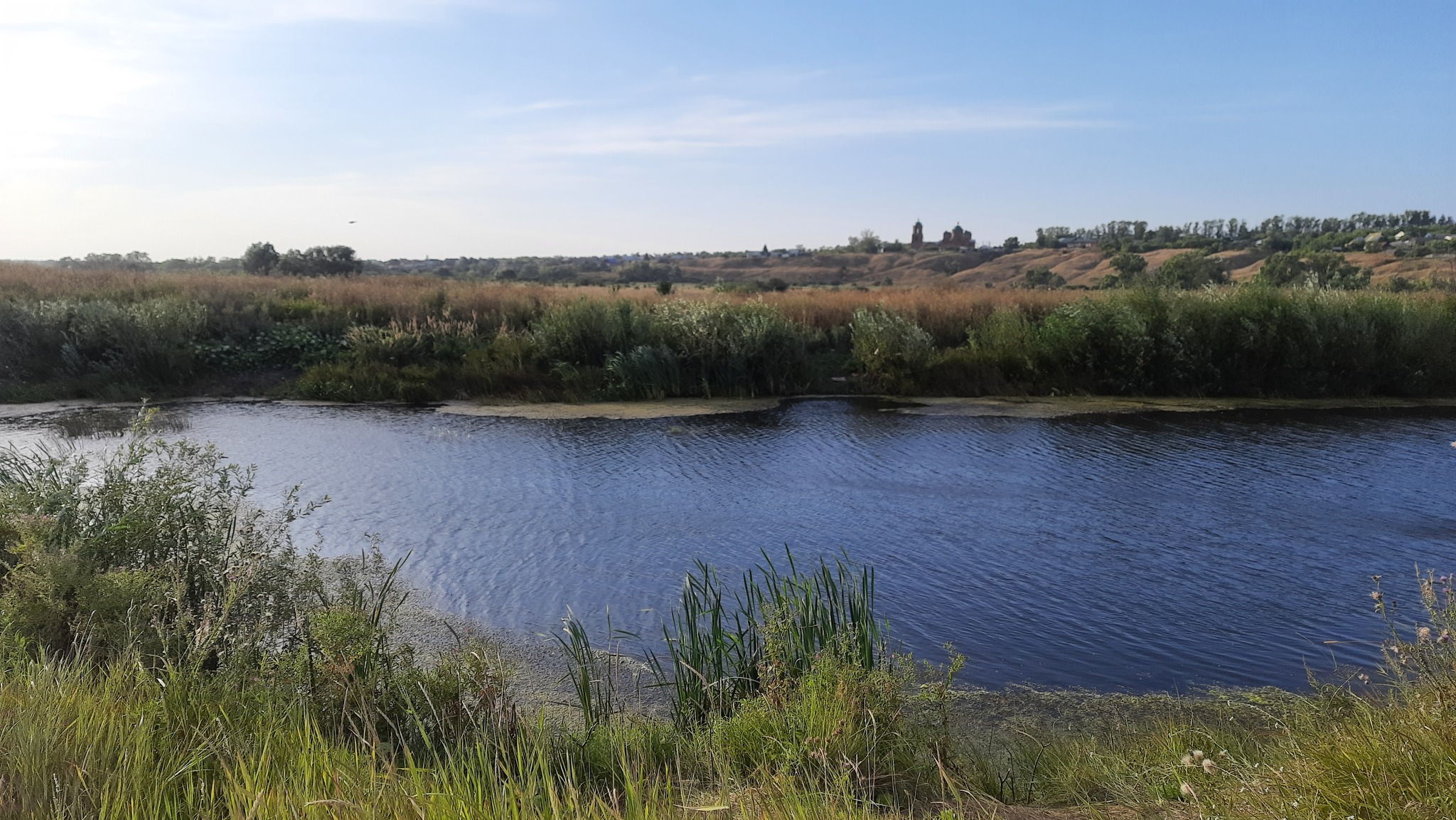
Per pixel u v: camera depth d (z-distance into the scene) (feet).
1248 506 35.17
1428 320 68.74
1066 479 39.68
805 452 46.03
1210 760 12.50
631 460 43.78
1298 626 23.43
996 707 18.99
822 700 14.87
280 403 62.18
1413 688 14.62
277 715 13.16
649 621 23.85
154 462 40.29
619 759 13.76
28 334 64.85
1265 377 66.95
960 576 27.22
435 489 37.68
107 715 11.87
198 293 81.76
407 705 14.06
